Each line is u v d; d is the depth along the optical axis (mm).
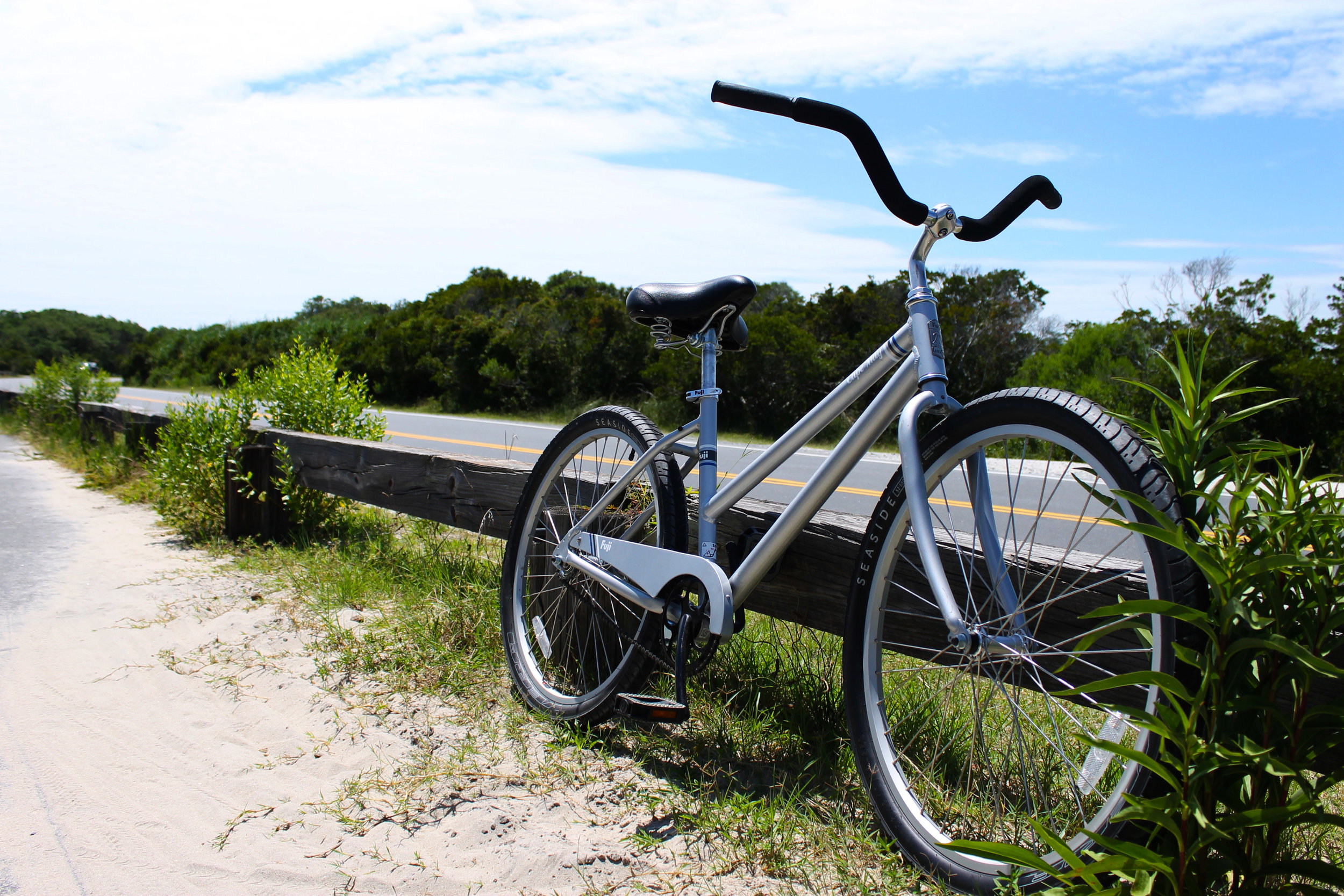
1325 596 1394
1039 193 1972
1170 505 1449
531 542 3129
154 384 38625
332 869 1876
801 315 19734
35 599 3961
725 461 10078
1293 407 12516
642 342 21078
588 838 1983
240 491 5047
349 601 3777
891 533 1991
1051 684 1773
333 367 5844
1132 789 1496
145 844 1989
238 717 2705
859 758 1985
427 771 2309
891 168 1855
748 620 3258
